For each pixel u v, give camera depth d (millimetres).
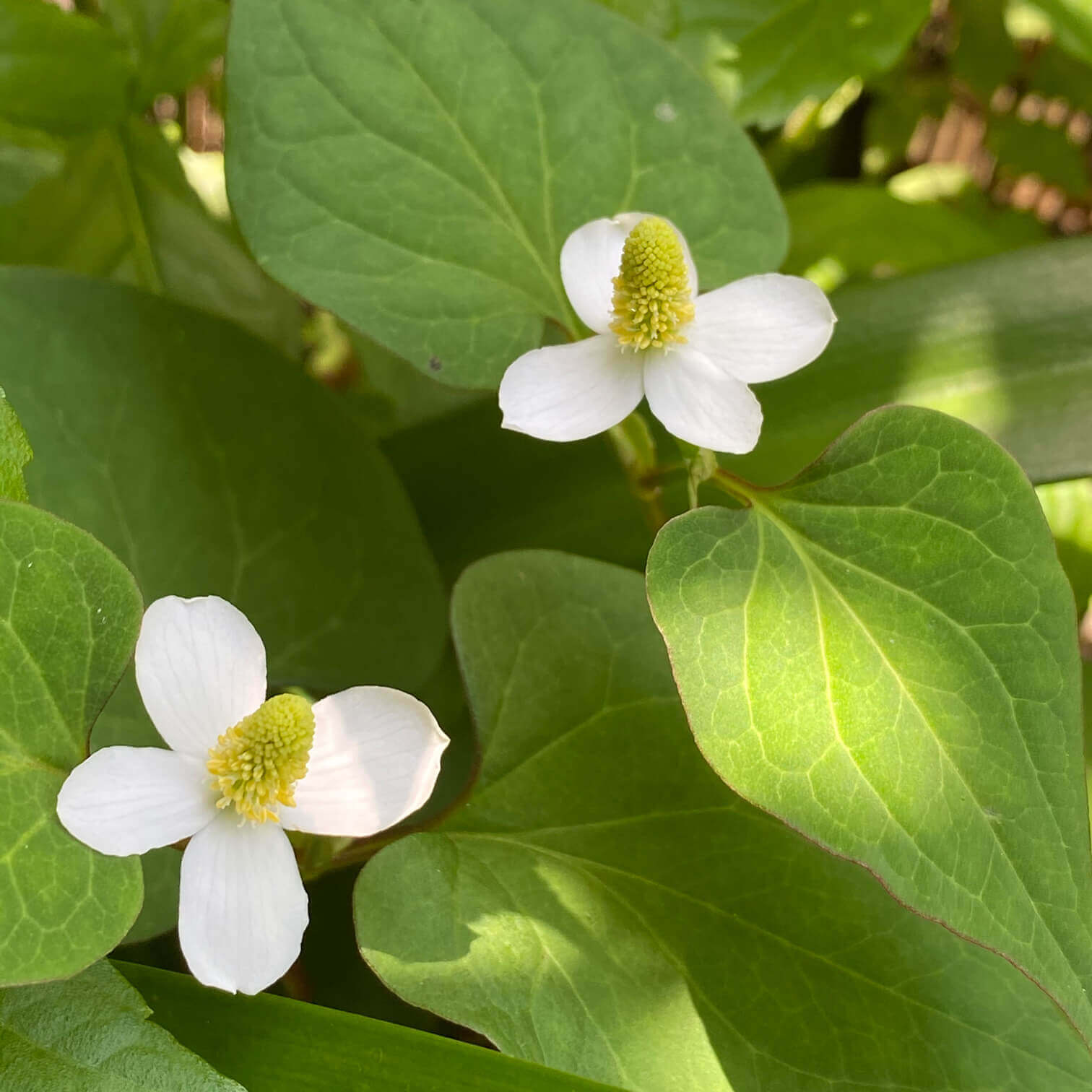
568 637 230
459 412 278
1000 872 201
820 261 381
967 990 219
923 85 472
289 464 252
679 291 218
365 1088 198
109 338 247
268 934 194
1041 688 206
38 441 239
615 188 248
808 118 404
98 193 303
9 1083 190
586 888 218
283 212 234
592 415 221
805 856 224
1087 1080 216
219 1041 201
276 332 310
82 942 189
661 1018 210
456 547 270
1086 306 265
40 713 197
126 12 299
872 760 203
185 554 245
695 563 207
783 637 207
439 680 265
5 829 191
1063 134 480
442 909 209
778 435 263
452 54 243
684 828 224
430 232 240
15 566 195
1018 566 209
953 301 267
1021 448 258
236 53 234
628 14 294
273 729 193
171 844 195
